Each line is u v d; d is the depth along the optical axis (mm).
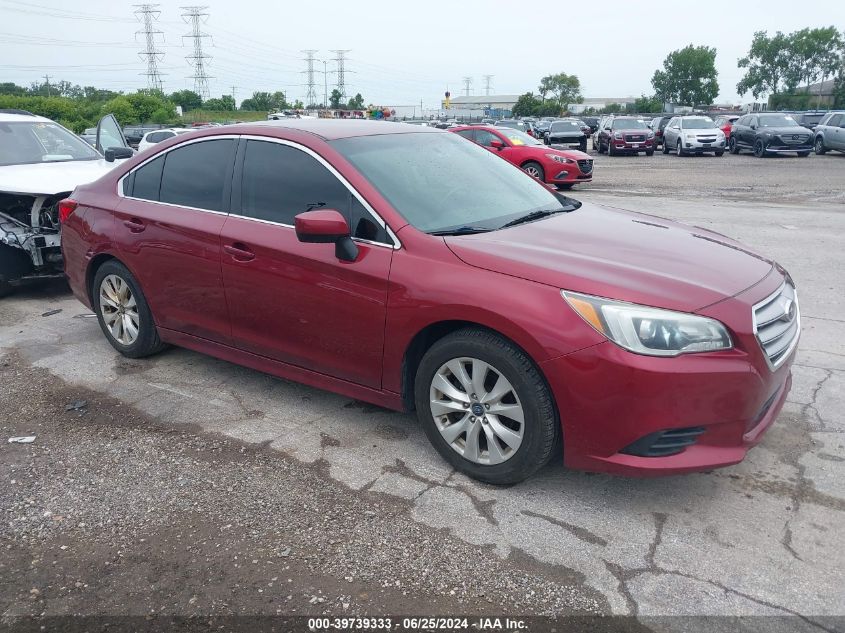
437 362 3424
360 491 3416
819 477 3471
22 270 6703
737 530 3076
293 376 4121
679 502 3293
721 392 2941
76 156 8133
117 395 4570
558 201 4473
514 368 3154
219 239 4180
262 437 3977
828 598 2662
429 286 3344
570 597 2688
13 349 5469
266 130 4203
